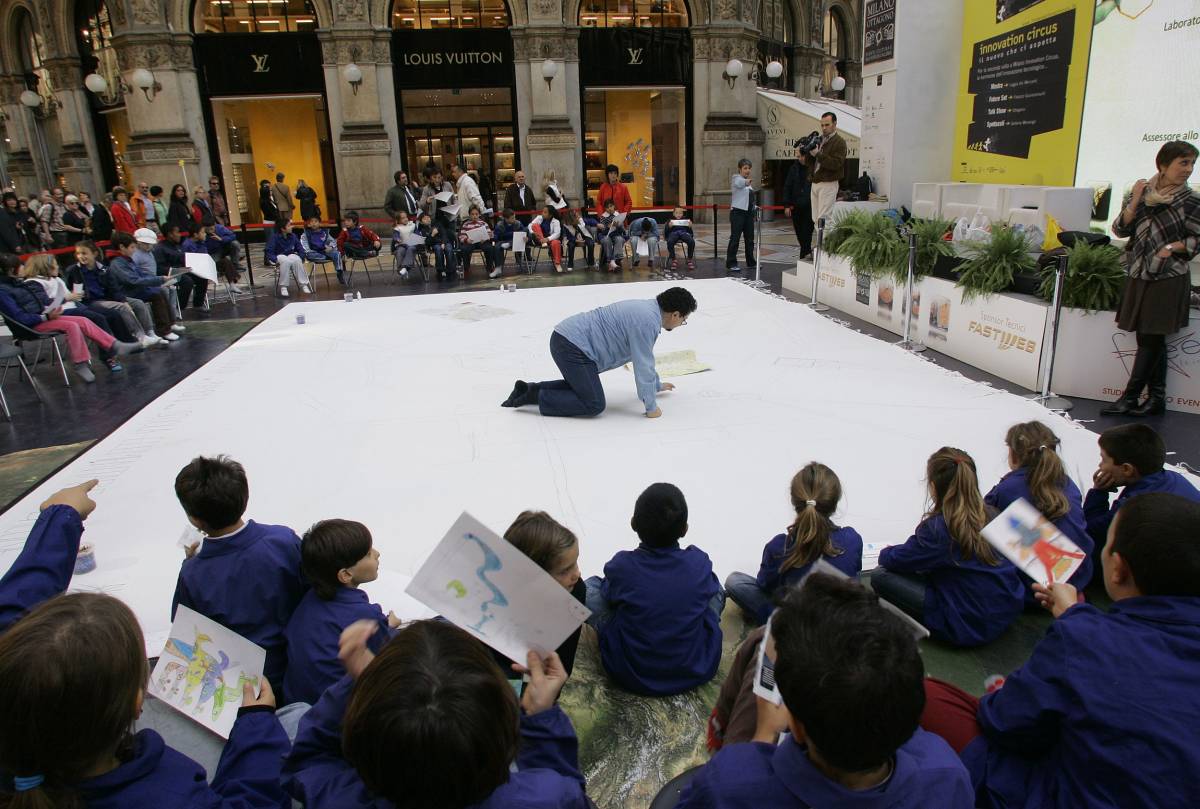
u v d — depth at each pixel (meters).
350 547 2.49
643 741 2.62
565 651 2.75
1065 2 7.84
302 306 10.58
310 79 17.09
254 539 2.67
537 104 17.48
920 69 9.89
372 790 1.22
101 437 5.87
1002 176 9.11
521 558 1.70
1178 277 5.12
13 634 1.36
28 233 13.99
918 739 1.44
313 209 14.98
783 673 1.28
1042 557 2.53
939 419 5.52
